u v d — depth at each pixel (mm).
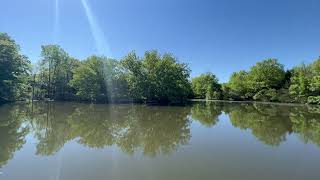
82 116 33031
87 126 25078
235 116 36062
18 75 55250
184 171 11938
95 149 15992
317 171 12078
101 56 65000
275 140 19281
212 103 73000
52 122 27250
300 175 11531
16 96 57031
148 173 11594
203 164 13039
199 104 66250
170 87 63125
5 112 36094
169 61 63531
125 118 31844
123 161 13422
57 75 72375
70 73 74875
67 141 18219
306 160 13945
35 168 12086
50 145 16875
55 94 71812
